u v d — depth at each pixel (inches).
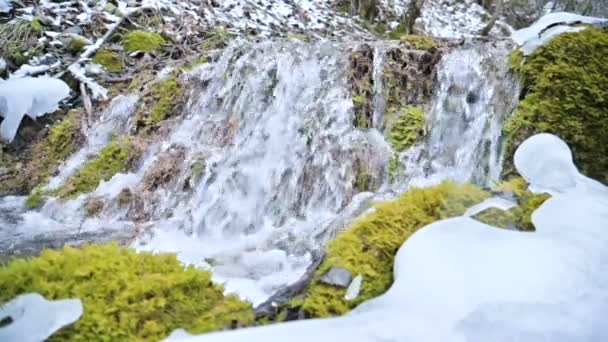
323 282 66.4
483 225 71.7
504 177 121.7
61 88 187.3
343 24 345.7
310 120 165.9
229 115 181.2
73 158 174.2
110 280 60.5
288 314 63.0
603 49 127.0
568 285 57.7
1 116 178.1
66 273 61.1
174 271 65.4
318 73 176.9
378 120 162.2
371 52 173.3
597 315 53.8
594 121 115.0
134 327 56.0
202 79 194.1
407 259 64.1
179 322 58.2
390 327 50.7
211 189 155.1
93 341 53.7
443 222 71.6
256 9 305.9
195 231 144.6
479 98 149.0
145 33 227.8
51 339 52.9
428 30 402.6
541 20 146.9
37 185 166.7
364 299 63.2
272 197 156.4
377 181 147.1
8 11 212.8
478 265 61.0
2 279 59.9
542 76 126.5
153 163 165.6
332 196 147.9
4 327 53.3
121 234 137.9
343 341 47.9
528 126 121.0
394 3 403.9
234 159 164.7
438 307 53.9
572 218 74.5
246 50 193.0
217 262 114.7
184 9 262.7
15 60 197.3
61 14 222.8
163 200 154.3
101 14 229.3
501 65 146.6
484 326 51.3
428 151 151.9
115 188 158.9
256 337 48.7
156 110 186.4
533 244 66.6
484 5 503.5
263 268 109.9
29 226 140.5
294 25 311.1
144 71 207.2
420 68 167.5
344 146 153.6
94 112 187.6
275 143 167.0
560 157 94.0
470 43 164.7
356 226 75.8
